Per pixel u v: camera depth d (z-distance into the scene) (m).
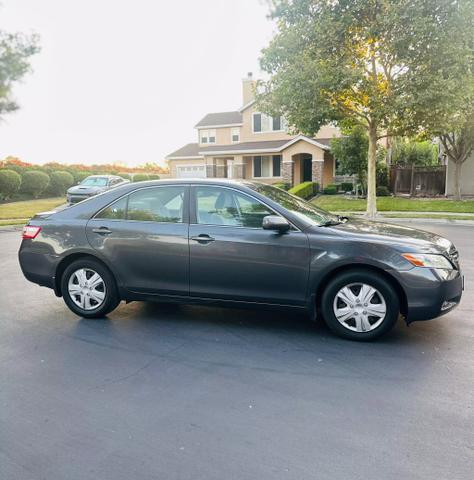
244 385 3.37
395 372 3.55
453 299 4.11
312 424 2.83
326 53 13.90
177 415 2.96
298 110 14.37
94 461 2.49
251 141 31.17
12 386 3.39
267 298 4.37
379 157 21.03
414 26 12.46
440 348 4.02
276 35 14.56
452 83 12.39
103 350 4.09
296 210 4.52
